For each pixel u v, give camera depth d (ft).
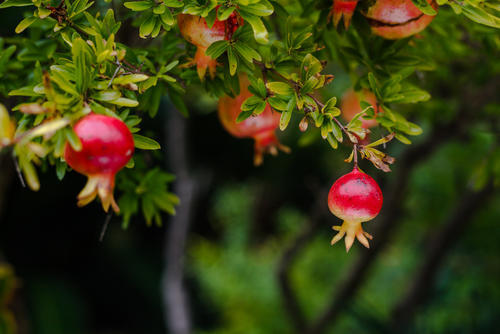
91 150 4.56
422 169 16.40
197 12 4.77
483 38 5.60
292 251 14.67
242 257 24.49
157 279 31.50
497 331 16.01
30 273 28.45
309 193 35.55
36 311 25.04
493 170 7.27
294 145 24.50
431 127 10.69
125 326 30.66
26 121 4.81
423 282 14.93
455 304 16.99
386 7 4.95
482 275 17.07
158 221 6.03
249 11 4.76
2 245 28.07
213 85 5.11
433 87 8.25
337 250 24.41
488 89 8.42
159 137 20.65
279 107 4.85
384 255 21.11
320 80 4.83
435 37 5.70
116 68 4.87
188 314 16.15
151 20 4.90
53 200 28.09
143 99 5.17
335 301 14.56
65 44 5.03
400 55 5.18
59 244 29.76
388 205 13.50
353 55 5.19
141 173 5.77
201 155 35.12
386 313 18.47
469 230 17.43
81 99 4.67
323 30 5.16
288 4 5.47
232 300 21.40
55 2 4.92
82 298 28.50
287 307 15.24
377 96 5.03
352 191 4.75
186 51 5.19
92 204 28.19
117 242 31.71
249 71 4.91
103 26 4.92
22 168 4.52
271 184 35.40
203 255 24.45
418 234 19.60
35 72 4.86
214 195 35.70
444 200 16.38
